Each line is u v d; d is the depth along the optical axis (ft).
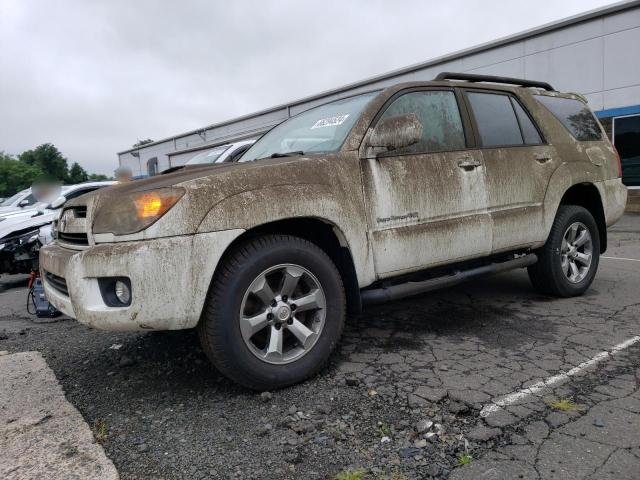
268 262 9.76
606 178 17.06
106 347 13.46
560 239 15.48
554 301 15.87
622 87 39.68
